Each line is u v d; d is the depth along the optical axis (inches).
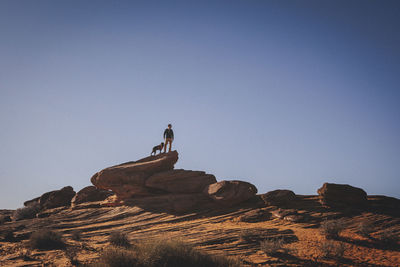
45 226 889.5
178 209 1003.3
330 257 602.2
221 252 618.2
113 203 1101.1
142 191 1122.0
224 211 999.0
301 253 620.4
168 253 484.7
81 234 814.5
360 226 754.8
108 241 709.3
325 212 924.0
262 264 555.8
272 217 927.0
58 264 520.7
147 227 886.4
